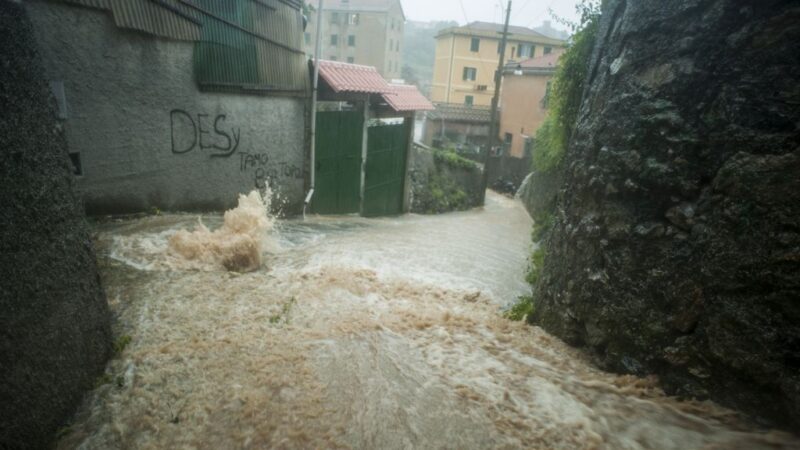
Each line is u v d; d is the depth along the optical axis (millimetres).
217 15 8414
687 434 3494
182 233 7121
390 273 7816
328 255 8430
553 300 5621
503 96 30719
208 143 8828
